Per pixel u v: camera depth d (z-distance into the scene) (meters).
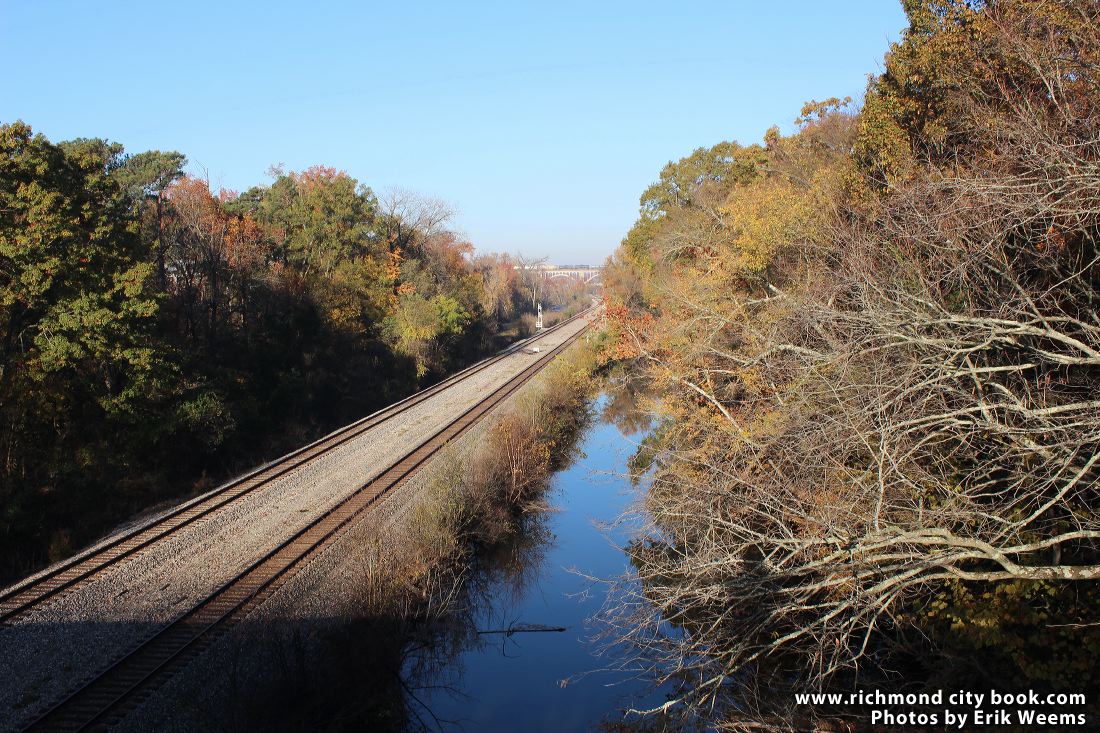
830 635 11.05
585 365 40.78
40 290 20.59
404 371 44.22
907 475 10.43
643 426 34.03
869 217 14.70
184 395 25.73
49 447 21.22
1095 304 10.82
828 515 10.11
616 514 21.77
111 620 12.09
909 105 17.27
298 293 38.47
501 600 16.34
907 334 9.98
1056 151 9.45
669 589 11.77
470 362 59.53
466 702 12.21
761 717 11.01
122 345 22.52
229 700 9.75
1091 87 11.91
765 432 13.89
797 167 28.06
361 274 46.38
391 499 19.12
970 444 10.39
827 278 15.19
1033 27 13.53
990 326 9.63
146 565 14.44
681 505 14.17
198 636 11.46
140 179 45.00
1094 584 9.37
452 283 65.31
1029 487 9.40
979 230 10.89
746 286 22.28
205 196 39.22
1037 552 10.01
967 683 10.17
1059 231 10.53
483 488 19.47
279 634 11.84
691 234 27.42
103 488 20.55
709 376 19.38
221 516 17.42
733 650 10.88
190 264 33.38
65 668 10.54
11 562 16.50
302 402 33.06
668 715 11.70
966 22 15.98
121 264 23.36
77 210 22.27
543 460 24.50
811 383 12.69
